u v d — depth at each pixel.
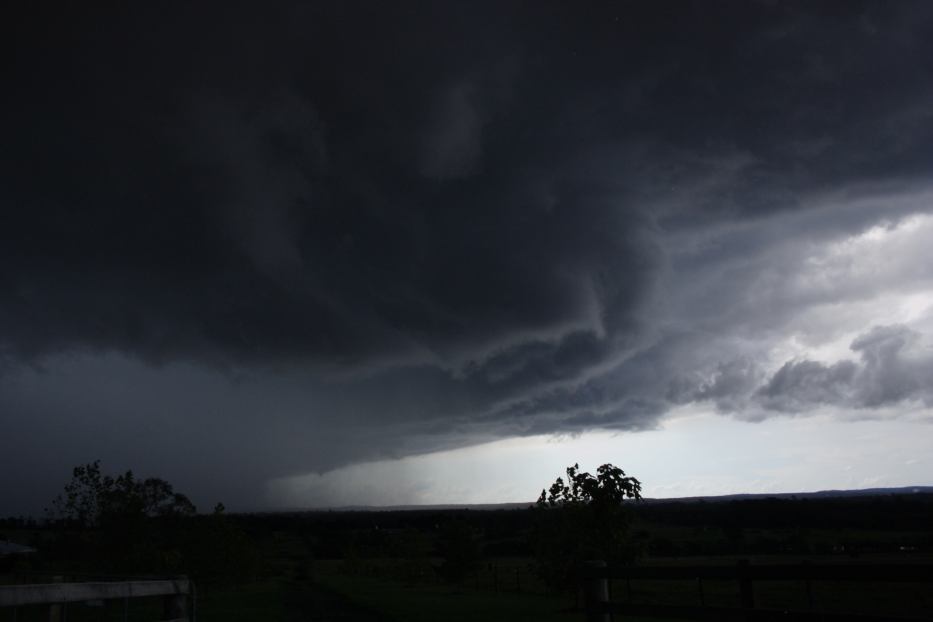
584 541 20.98
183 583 5.86
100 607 10.32
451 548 36.84
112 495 22.27
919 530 92.50
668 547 67.81
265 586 38.88
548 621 16.84
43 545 22.59
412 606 21.95
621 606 7.27
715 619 6.18
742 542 72.44
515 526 121.56
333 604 23.73
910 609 18.28
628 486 21.47
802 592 27.92
